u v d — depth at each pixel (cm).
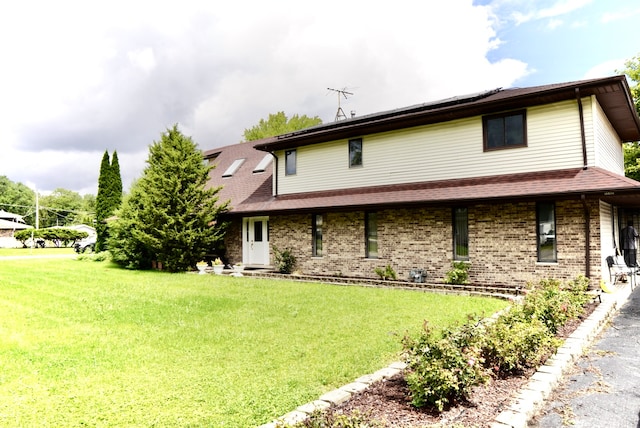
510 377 503
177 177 1786
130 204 1980
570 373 550
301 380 502
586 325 739
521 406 405
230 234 2055
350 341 677
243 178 2270
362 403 427
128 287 1297
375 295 1146
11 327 777
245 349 642
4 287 1252
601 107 1276
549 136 1195
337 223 1620
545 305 691
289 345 659
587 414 426
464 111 1307
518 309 688
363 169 1609
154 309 959
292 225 1773
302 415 386
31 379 510
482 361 455
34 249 4444
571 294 838
